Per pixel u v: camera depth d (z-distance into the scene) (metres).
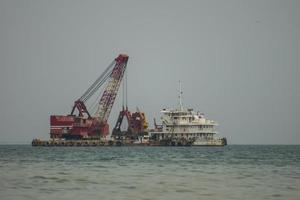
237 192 196.75
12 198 179.00
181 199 178.38
